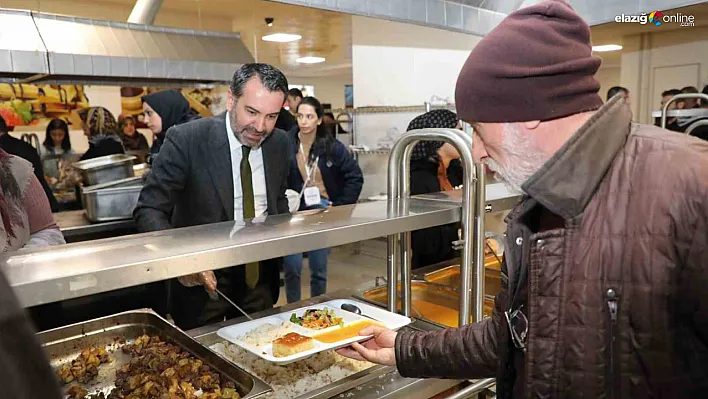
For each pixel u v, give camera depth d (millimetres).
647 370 701
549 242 749
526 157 774
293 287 3371
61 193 4645
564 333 738
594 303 719
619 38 3727
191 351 1211
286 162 2018
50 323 2240
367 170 4199
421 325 1512
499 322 955
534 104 735
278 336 1312
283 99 1731
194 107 5535
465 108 792
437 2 2537
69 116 4988
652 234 680
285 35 5031
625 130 754
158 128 3316
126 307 2584
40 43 2574
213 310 1807
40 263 784
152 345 1277
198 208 1815
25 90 4719
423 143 2344
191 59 3094
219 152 1795
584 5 2545
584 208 728
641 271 686
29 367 370
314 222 1113
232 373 1069
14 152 3398
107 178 3236
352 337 1250
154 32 3119
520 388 857
